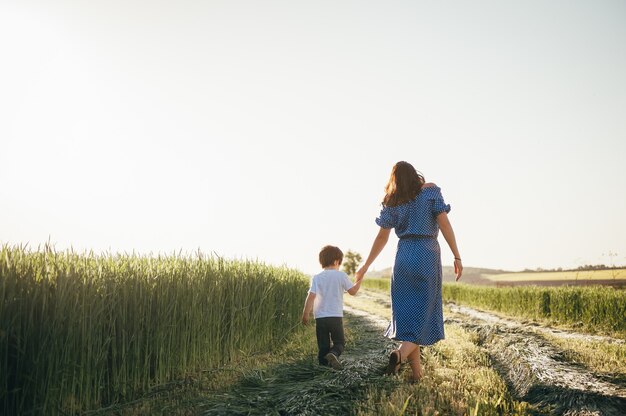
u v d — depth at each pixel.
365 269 4.98
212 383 5.75
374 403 4.39
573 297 14.62
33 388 4.09
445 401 4.50
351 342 8.60
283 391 4.92
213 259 7.59
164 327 5.57
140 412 4.68
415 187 4.71
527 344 7.24
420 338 4.51
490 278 82.75
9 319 4.00
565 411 4.39
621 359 5.89
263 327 8.48
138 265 5.75
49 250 4.66
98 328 4.72
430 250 4.61
